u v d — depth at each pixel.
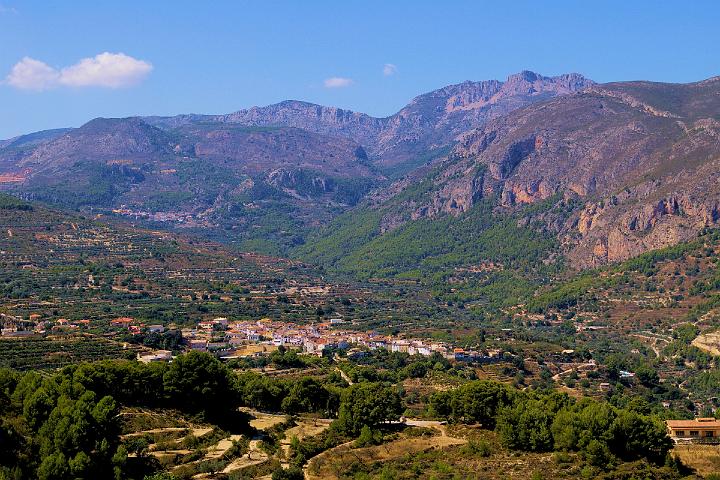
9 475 189.12
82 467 193.50
